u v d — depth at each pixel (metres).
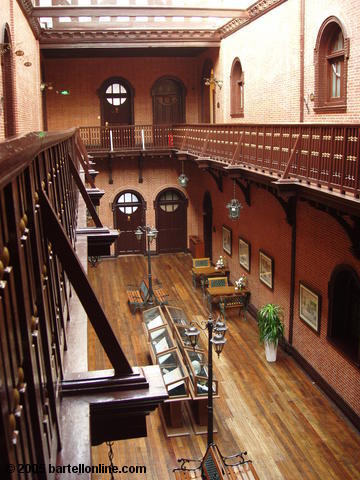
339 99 11.90
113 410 2.87
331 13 11.53
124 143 23.33
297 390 11.88
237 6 17.16
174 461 9.52
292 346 13.58
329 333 11.52
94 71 23.58
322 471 9.20
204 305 17.48
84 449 2.41
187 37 20.50
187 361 11.11
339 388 11.17
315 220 12.07
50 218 2.76
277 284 14.62
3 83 11.45
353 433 10.26
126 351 13.91
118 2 17.78
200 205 23.75
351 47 10.79
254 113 17.00
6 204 1.75
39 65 18.84
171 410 10.33
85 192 6.82
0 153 1.32
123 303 17.73
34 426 1.96
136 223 24.25
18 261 1.81
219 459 8.48
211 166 17.62
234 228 18.59
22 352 1.88
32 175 2.34
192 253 23.72
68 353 3.40
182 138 21.59
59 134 3.51
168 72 24.22
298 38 13.28
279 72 14.70
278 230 14.41
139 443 10.09
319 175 9.53
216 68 21.31
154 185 24.02
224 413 10.99
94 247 6.82
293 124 10.62
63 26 19.44
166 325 13.18
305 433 10.27
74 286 2.93
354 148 8.38
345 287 11.30
